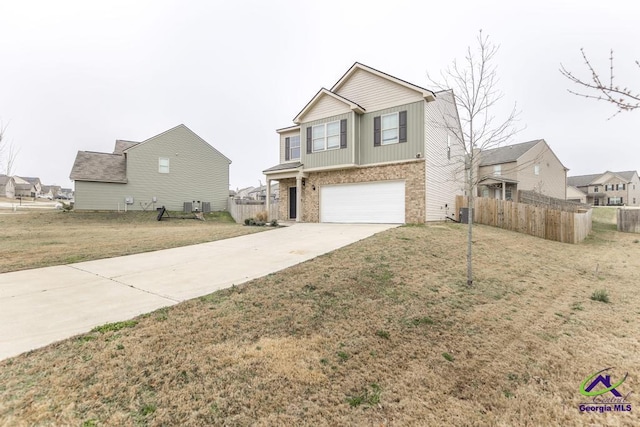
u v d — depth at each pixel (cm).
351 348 342
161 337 336
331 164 1477
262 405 244
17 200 4678
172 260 719
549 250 1074
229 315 403
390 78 1341
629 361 343
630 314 494
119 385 253
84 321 374
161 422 217
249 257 742
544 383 299
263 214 1534
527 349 366
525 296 566
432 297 511
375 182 1409
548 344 381
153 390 250
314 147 1546
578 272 793
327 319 408
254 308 429
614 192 4959
